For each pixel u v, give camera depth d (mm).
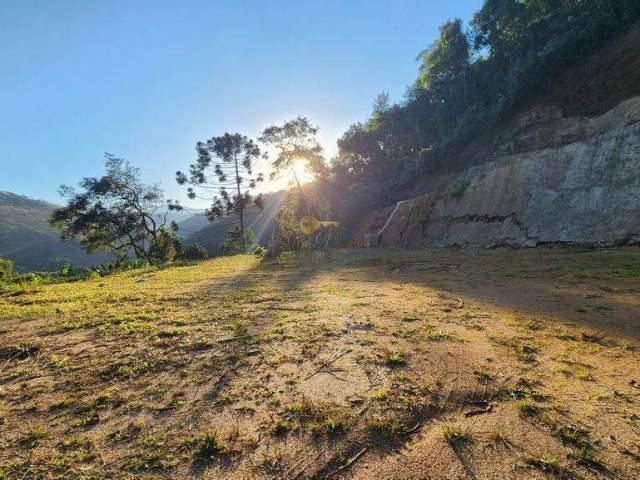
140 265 22703
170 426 2320
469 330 4020
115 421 2402
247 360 3367
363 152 45781
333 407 2459
